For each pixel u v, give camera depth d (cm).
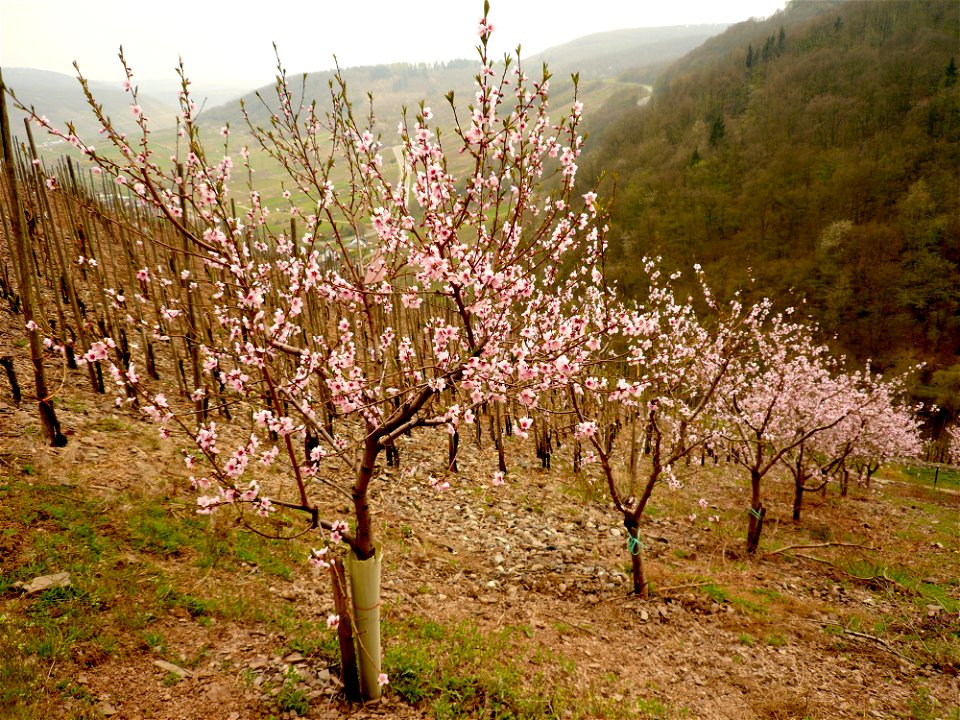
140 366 1043
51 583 512
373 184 478
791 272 5475
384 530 892
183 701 461
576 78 441
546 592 850
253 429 1009
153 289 1033
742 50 9919
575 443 1501
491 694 571
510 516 1119
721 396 1438
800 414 1562
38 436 708
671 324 1221
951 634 879
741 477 1875
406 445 1305
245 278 429
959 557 1311
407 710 523
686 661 733
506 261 472
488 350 499
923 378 4641
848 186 6072
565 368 445
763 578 1045
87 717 417
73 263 1130
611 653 718
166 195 414
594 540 1085
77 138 354
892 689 728
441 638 655
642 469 1600
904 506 1852
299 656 550
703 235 6125
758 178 6638
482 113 398
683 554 1101
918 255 5347
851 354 4978
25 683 417
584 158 8856
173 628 530
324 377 502
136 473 722
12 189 627
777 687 701
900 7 8544
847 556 1233
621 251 5944
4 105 592
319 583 679
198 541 658
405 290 467
